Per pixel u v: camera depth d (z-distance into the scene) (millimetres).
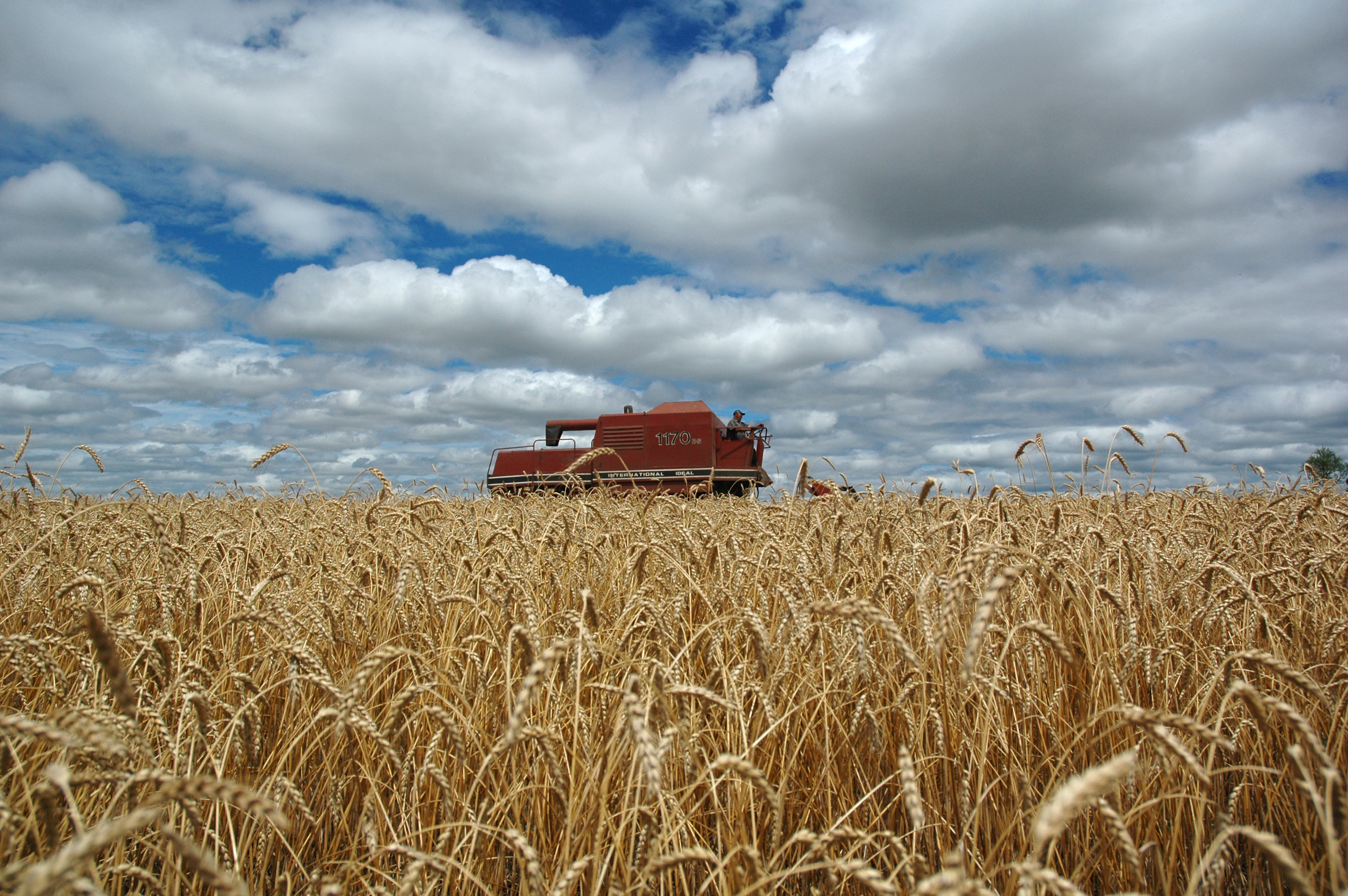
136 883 2627
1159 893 2711
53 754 2822
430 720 3170
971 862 2590
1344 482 6910
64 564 4699
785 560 3758
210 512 7133
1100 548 4402
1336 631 3482
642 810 2111
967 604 3355
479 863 2672
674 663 2725
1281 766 3135
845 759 3186
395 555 4684
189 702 2463
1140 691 3496
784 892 2877
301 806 2520
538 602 3865
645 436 26875
